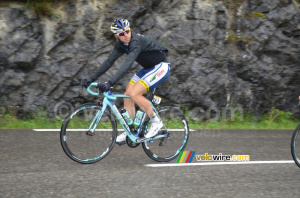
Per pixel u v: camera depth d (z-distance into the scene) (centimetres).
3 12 795
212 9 911
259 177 471
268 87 933
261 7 948
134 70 852
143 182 438
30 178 438
